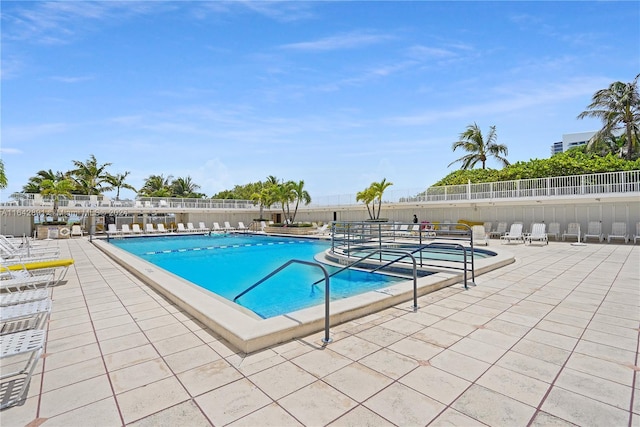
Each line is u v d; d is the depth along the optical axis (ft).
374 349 10.38
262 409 7.22
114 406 7.40
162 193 137.28
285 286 24.16
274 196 82.43
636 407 7.19
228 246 55.62
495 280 20.86
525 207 57.41
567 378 8.49
